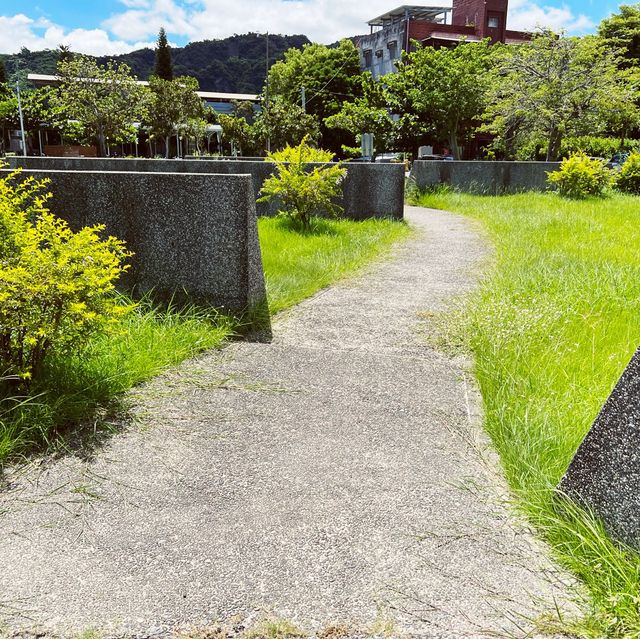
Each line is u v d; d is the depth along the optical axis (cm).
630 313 477
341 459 284
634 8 4525
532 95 2416
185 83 5244
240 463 280
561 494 230
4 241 332
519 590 199
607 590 192
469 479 266
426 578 204
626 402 211
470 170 1730
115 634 180
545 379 352
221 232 463
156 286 481
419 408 339
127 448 292
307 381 375
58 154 4744
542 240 838
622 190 1820
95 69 4031
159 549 219
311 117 4653
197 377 377
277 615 188
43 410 301
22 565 210
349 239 867
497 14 5747
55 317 314
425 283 646
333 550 219
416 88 3294
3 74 7356
